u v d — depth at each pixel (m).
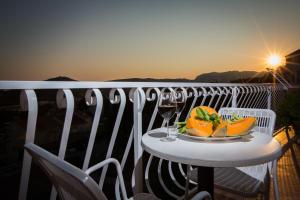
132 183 2.20
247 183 1.87
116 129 1.87
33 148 0.80
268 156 1.22
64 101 1.40
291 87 6.53
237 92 3.99
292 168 3.46
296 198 2.64
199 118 1.54
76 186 0.66
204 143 1.45
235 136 1.48
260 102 5.28
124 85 1.85
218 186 1.84
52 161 0.68
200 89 2.93
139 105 2.08
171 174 2.99
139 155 2.13
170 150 1.31
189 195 2.66
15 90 1.20
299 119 3.71
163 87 2.27
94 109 1.62
